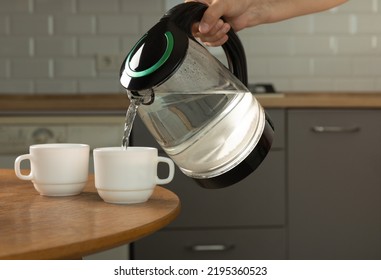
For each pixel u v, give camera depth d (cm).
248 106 128
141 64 119
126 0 403
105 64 404
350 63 409
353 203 347
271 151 344
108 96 399
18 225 118
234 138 127
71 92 406
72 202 141
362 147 347
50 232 113
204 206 343
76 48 404
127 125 128
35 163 147
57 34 404
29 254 100
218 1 139
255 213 345
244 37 406
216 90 124
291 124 344
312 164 346
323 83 409
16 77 404
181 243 343
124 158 137
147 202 141
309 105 343
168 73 118
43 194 149
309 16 406
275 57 407
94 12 403
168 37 122
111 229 115
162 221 124
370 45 409
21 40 403
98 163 140
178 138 125
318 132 345
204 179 131
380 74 409
